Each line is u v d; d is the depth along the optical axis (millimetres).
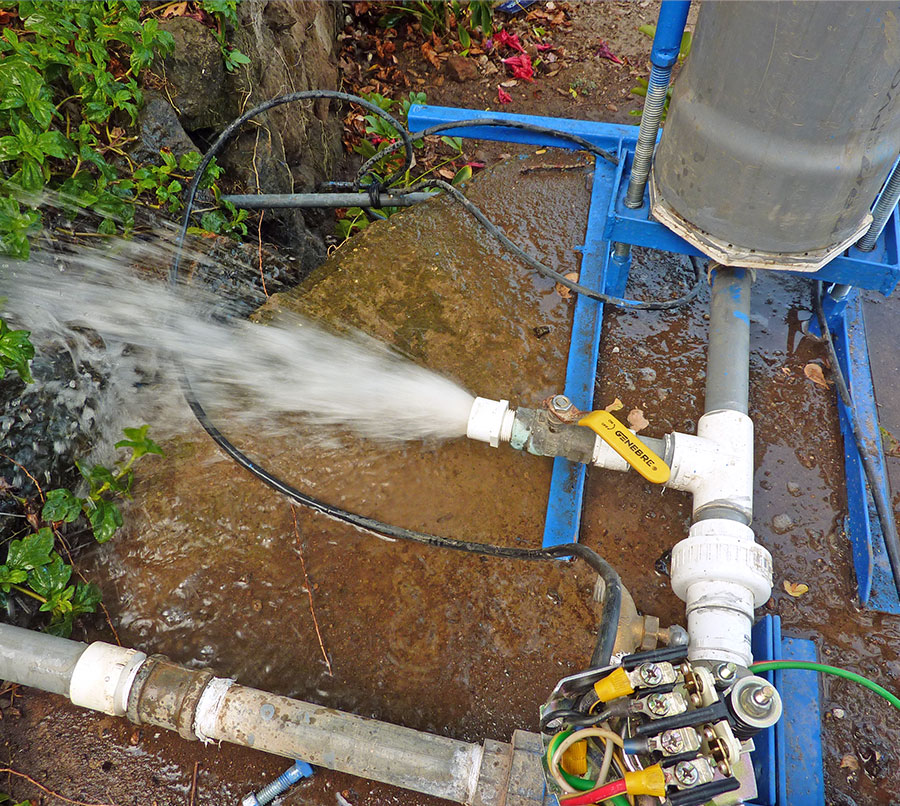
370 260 2824
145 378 2555
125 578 2227
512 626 2096
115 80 2676
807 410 2484
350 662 2072
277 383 2533
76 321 2408
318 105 4438
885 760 1929
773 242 1980
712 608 1787
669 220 2121
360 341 2619
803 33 1560
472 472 2340
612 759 1452
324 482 2342
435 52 5234
